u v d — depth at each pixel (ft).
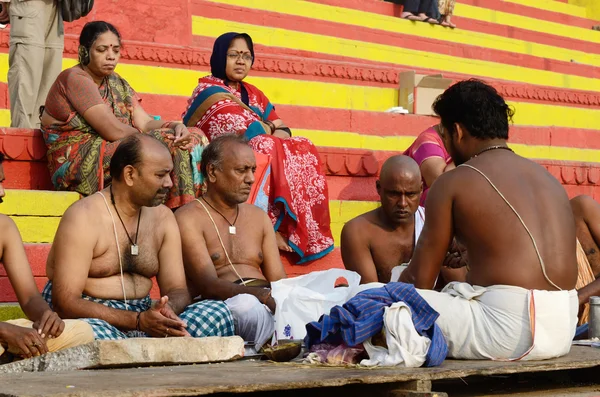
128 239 28.17
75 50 51.42
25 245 32.83
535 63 82.28
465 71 75.56
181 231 31.45
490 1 84.64
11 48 40.09
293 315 28.30
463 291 24.81
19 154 36.96
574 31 90.12
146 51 53.16
